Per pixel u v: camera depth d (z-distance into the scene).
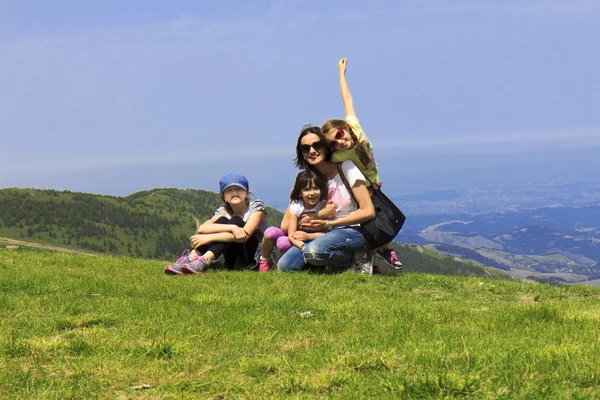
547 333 7.92
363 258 14.32
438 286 13.17
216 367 6.71
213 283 12.49
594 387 5.64
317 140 13.75
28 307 9.70
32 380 6.36
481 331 8.21
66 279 12.15
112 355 7.14
